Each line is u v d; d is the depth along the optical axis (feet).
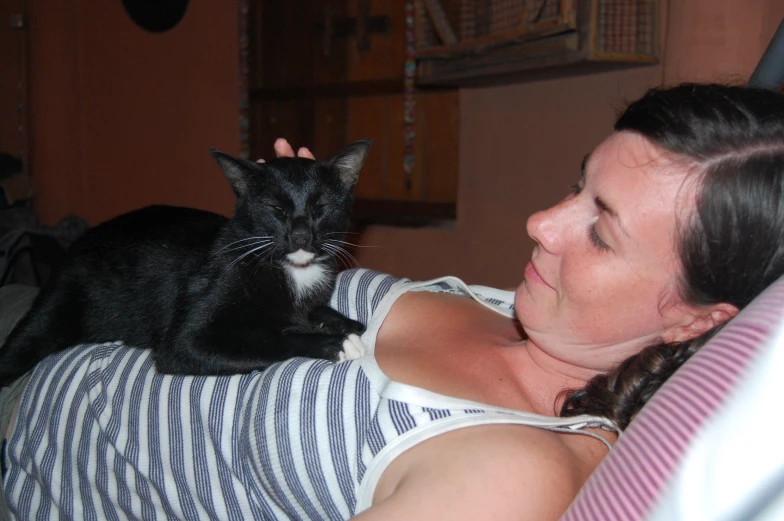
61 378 4.33
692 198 3.07
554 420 3.30
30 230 10.80
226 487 3.70
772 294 2.54
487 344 4.09
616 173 3.30
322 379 3.45
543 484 2.87
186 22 14.83
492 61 8.93
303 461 3.32
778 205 2.97
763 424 2.18
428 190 11.96
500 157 10.66
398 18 11.75
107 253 5.26
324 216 5.58
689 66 7.38
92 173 16.75
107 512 4.09
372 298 4.70
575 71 8.80
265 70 13.96
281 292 5.02
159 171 15.76
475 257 11.16
